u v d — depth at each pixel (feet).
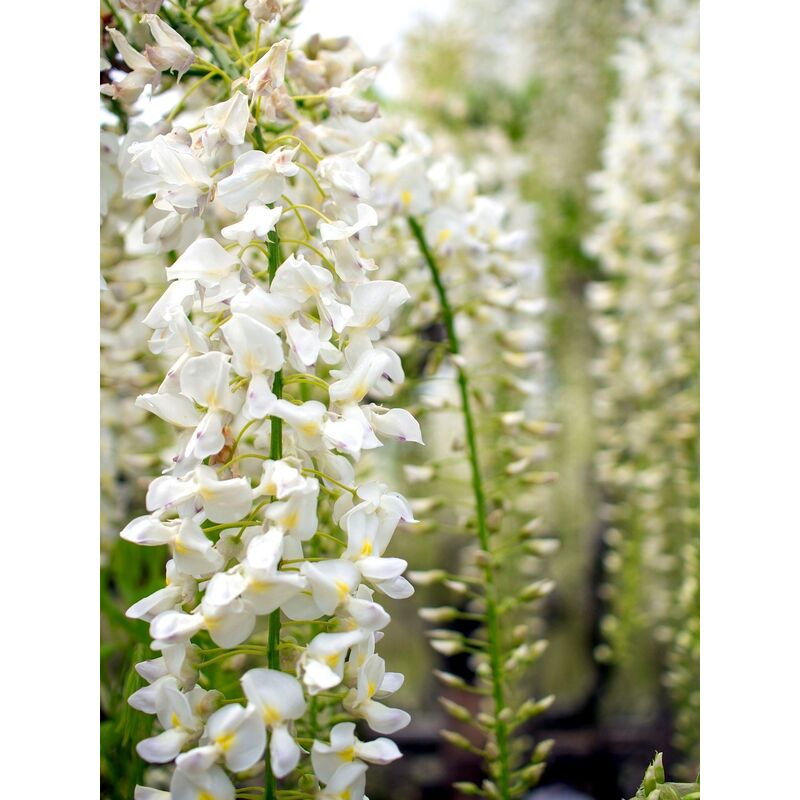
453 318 2.03
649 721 4.18
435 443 3.22
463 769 4.00
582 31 4.02
